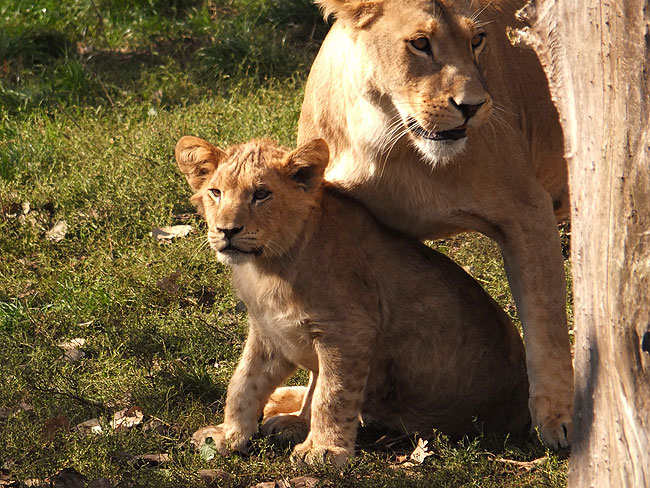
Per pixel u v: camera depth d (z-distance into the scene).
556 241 8.83
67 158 15.06
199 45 20.78
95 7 22.20
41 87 18.72
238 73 18.72
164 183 13.72
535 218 8.77
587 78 5.46
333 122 8.94
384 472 7.72
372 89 8.22
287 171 8.08
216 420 8.98
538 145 9.80
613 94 5.28
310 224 8.13
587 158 5.57
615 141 5.30
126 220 13.12
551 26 5.71
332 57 8.98
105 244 12.62
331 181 8.84
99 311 11.06
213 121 15.59
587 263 5.67
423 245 8.95
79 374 9.80
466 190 8.54
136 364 9.90
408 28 7.85
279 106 16.11
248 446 8.41
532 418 8.55
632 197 5.22
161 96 18.28
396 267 8.49
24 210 13.62
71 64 18.98
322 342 8.08
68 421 8.61
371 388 8.65
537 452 8.20
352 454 8.04
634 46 5.10
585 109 5.53
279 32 20.58
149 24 21.73
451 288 8.63
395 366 8.57
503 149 8.65
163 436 8.40
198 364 10.05
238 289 8.50
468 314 8.62
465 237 12.59
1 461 7.90
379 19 8.06
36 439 8.21
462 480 7.55
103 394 9.37
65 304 11.17
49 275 11.99
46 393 9.16
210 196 8.21
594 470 5.70
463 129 7.91
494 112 8.60
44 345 10.27
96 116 16.98
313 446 8.03
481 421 8.74
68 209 13.36
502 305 11.16
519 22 9.49
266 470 7.87
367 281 8.27
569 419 8.33
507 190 8.69
